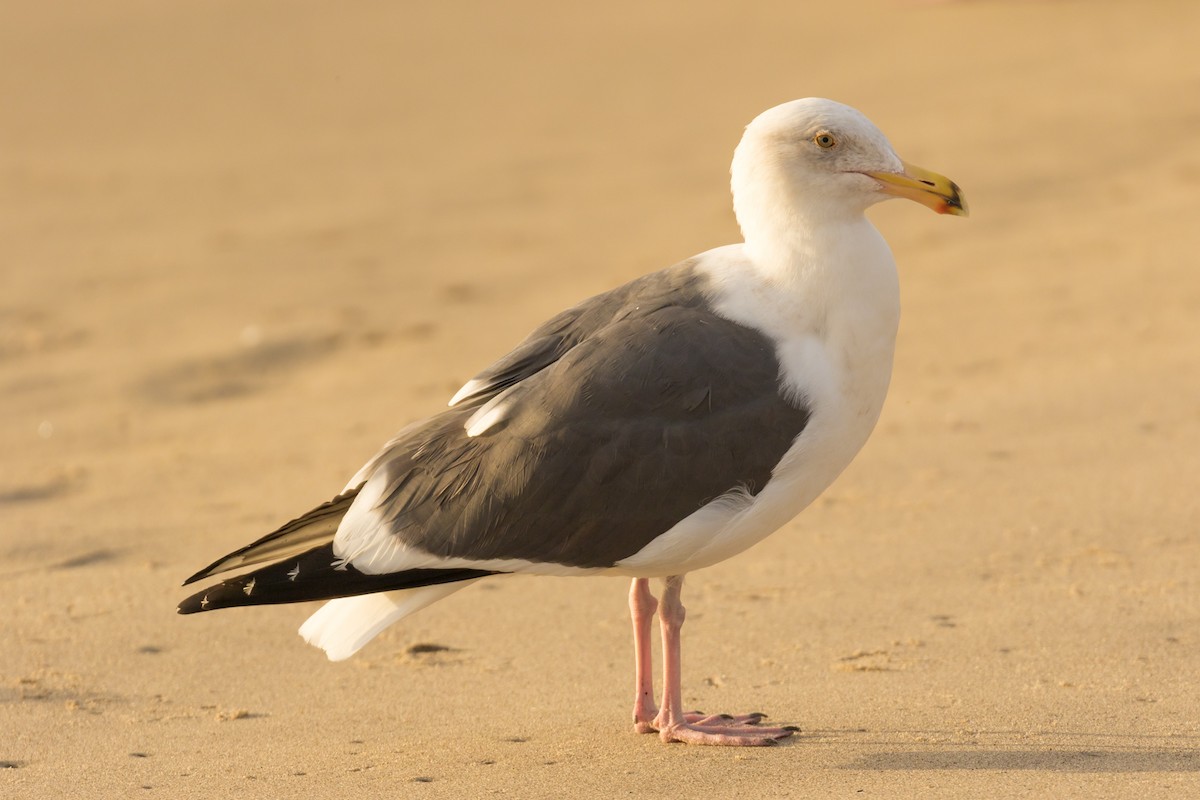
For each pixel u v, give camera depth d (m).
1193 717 8.85
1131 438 14.56
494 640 10.95
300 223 26.83
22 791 8.60
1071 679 9.57
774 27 43.28
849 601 11.27
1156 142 27.14
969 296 20.14
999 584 11.39
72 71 44.31
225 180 30.70
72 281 23.50
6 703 9.98
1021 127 28.92
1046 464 14.09
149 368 19.52
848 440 9.14
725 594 11.62
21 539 13.80
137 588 12.30
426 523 8.88
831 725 9.15
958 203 9.16
